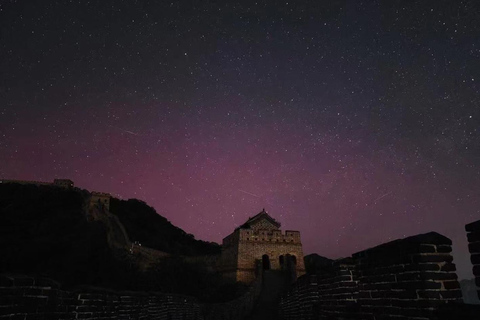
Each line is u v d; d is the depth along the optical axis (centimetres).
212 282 3959
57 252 3803
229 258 4584
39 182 5722
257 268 4231
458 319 328
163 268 3934
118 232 4775
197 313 1468
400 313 398
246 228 4659
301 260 4531
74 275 3547
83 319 547
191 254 6150
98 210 5481
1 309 347
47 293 432
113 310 683
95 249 3991
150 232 6431
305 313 1018
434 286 368
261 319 2216
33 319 400
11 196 4906
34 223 4331
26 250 3697
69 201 5128
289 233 4662
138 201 7219
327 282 625
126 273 3809
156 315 984
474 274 312
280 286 3550
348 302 542
